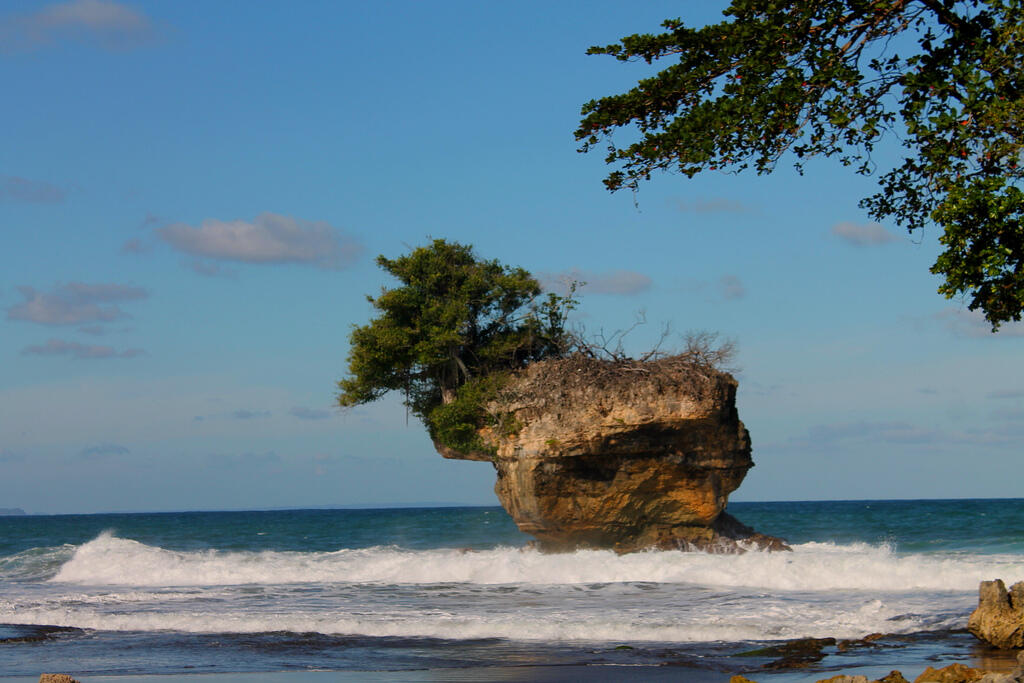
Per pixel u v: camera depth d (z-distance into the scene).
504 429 40.09
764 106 15.40
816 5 15.25
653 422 37.47
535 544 43.97
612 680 17.61
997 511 114.62
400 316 42.16
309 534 82.88
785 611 25.53
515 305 43.28
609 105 16.88
